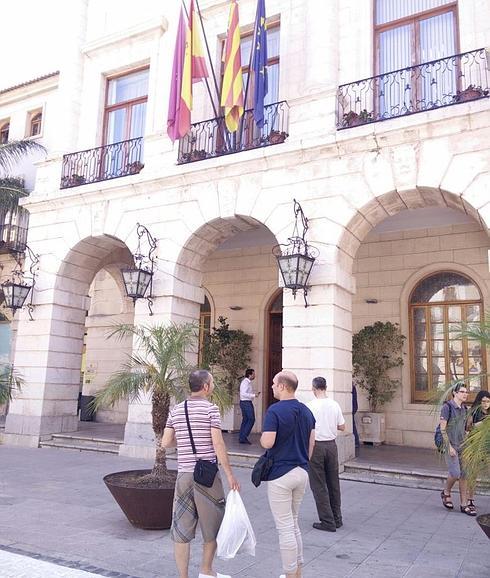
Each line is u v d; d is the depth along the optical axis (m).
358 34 9.75
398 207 8.98
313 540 5.12
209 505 3.86
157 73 11.94
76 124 12.91
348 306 9.20
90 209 11.60
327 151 9.01
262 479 3.88
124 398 6.45
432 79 8.62
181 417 4.07
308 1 10.00
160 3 12.34
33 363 11.75
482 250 10.96
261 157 9.51
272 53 10.98
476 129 7.94
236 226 10.35
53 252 11.96
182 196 10.45
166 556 4.56
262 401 12.86
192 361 10.27
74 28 13.29
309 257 8.58
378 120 8.70
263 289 13.41
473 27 8.79
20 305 11.79
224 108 10.57
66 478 7.89
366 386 11.49
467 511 6.17
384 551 4.84
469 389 10.80
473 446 4.41
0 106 17.20
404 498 7.00
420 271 11.52
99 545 4.83
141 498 5.15
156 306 10.30
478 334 4.74
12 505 6.27
